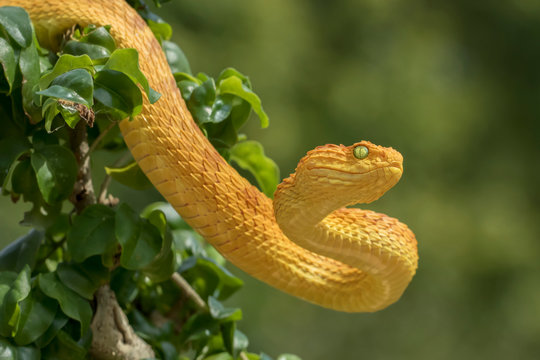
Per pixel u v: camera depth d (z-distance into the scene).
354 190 0.50
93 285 0.52
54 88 0.48
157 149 0.51
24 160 0.51
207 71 1.69
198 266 0.57
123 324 0.53
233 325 0.55
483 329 1.97
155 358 0.53
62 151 0.51
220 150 0.54
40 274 0.51
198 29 1.74
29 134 0.51
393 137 1.96
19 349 0.50
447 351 1.93
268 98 1.75
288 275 0.54
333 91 1.96
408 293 1.91
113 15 0.52
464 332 1.96
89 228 0.52
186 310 0.56
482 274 1.99
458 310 1.96
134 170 0.54
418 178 1.99
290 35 1.87
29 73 0.50
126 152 0.57
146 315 0.56
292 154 1.77
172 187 0.52
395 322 1.90
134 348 0.53
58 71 0.49
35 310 0.50
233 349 0.55
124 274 0.53
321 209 0.50
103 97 0.49
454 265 1.94
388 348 1.88
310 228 0.51
